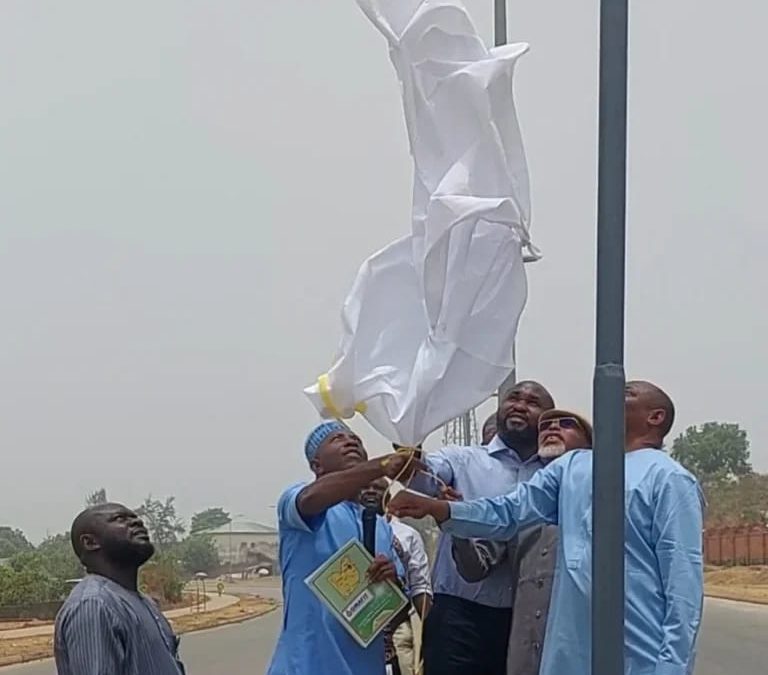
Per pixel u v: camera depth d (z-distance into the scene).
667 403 4.37
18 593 40.38
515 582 5.08
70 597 5.00
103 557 5.16
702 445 65.81
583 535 4.14
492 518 4.41
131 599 5.09
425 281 3.92
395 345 4.19
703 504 4.16
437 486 4.96
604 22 3.29
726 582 49.28
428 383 3.97
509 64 3.95
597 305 3.28
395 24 3.99
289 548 4.97
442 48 3.96
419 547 5.76
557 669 4.10
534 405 5.30
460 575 5.27
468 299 3.94
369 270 4.20
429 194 3.98
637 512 4.04
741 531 58.91
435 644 5.34
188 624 36.75
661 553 3.99
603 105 3.29
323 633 4.84
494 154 3.95
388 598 4.80
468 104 3.92
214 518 73.44
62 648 4.93
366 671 4.84
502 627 5.29
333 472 4.96
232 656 25.28
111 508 5.21
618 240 3.27
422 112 3.96
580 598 4.08
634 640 3.98
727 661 20.11
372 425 4.22
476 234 3.96
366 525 4.98
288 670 4.86
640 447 4.33
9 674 24.89
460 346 3.97
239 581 73.25
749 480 64.75
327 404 4.19
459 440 5.60
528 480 4.84
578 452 4.43
